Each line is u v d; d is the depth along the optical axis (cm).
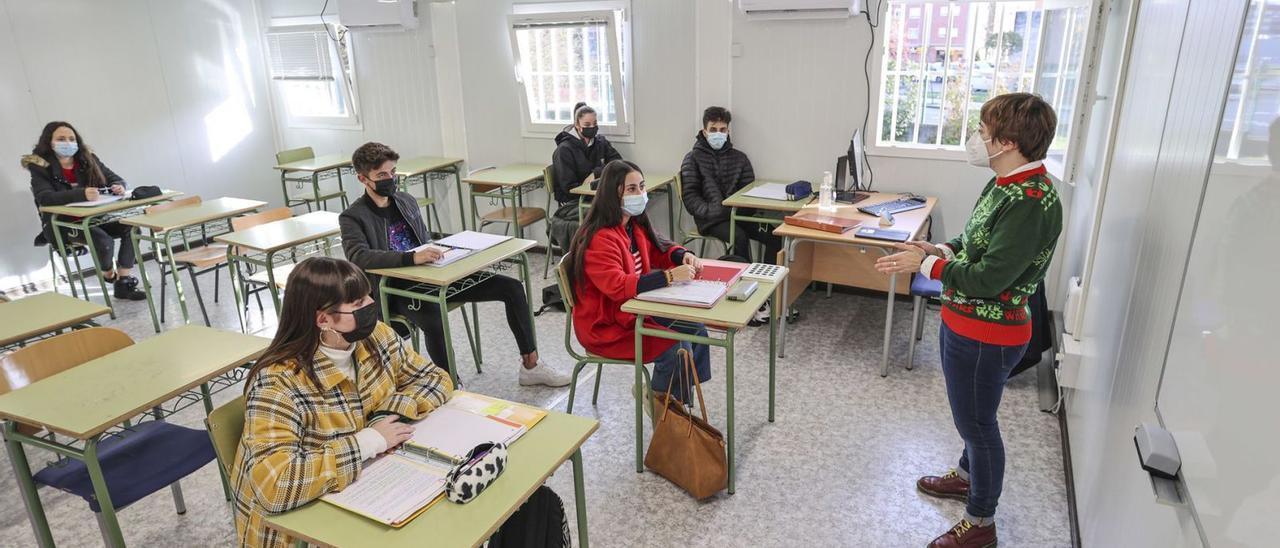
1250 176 101
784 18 430
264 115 670
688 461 248
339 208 672
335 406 167
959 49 408
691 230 483
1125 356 182
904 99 431
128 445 217
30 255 522
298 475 146
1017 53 397
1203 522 102
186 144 611
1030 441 285
